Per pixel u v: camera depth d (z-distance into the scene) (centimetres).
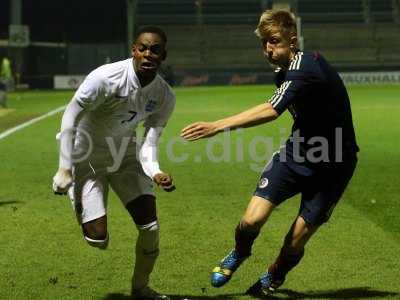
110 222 1678
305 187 1055
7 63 9038
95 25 10875
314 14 11538
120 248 1434
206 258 1355
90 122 1032
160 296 1101
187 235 1547
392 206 1862
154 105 1041
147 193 1059
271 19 1019
